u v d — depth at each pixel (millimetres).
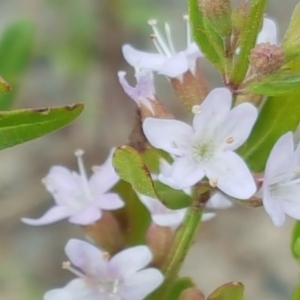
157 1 215
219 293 81
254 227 198
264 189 78
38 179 199
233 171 78
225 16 80
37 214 191
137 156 76
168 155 84
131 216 88
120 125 188
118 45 183
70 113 83
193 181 78
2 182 199
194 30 81
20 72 115
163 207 85
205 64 214
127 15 181
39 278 186
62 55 186
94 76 189
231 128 80
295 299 88
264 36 85
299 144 79
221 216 198
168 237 84
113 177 86
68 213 86
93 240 87
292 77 79
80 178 88
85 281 83
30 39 115
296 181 81
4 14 203
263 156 84
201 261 194
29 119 83
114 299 82
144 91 83
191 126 80
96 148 189
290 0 239
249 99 84
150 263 84
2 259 186
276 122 85
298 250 88
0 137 83
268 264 194
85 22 182
